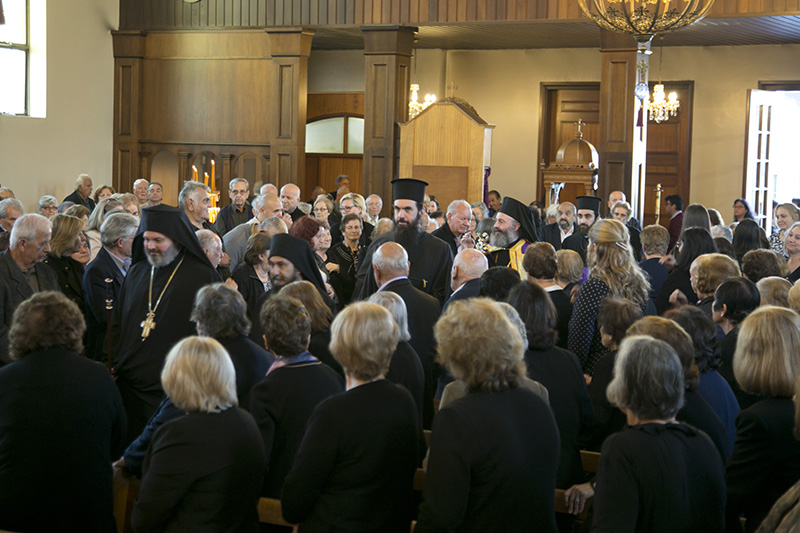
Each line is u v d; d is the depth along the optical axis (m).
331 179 15.55
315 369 3.14
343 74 15.22
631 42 10.91
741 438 2.77
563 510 3.22
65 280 5.25
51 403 3.06
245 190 8.47
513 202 6.35
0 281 4.39
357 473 2.67
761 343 2.79
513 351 2.59
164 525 2.69
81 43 12.58
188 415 2.72
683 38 12.95
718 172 13.91
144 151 13.21
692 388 2.84
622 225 4.48
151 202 9.33
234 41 12.60
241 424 2.76
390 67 11.77
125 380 4.41
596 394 3.38
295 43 12.18
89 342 4.99
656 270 5.92
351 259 6.97
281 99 12.37
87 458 3.13
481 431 2.49
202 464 2.65
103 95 13.02
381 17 11.70
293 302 3.14
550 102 14.80
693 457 2.40
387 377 3.50
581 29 12.03
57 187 12.33
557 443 2.65
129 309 4.45
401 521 2.78
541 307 3.33
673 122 14.13
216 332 3.39
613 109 11.09
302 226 5.76
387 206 11.90
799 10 9.96
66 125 12.41
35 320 3.10
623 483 2.33
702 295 4.55
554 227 9.27
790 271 6.13
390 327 2.76
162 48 12.98
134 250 4.58
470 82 14.98
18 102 11.98
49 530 3.10
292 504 2.68
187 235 4.43
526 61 14.67
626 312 3.42
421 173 11.59
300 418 3.06
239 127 12.71
